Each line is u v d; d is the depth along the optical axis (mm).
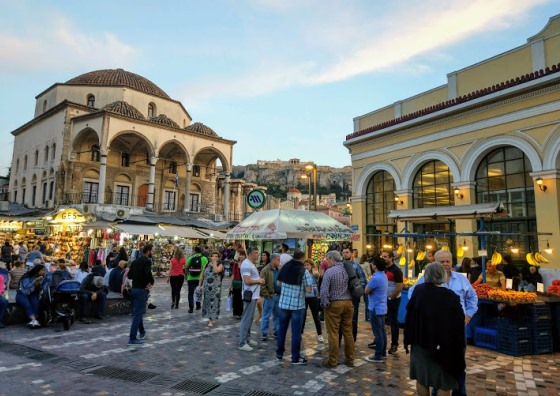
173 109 43469
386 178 19172
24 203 39969
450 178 16203
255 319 10602
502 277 8531
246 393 5055
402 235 10711
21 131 43281
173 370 5953
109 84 39250
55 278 9156
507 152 14242
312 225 11281
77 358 6520
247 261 7480
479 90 15305
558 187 12477
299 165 172500
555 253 12211
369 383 5469
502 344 7250
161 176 40250
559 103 12547
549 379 5738
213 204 43719
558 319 7555
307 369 6078
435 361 3730
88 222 21000
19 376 5578
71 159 34156
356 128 21281
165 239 23703
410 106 18359
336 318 6277
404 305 8727
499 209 8812
